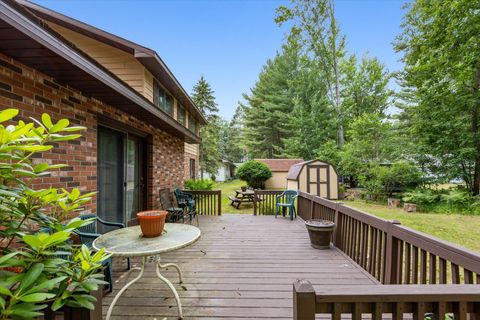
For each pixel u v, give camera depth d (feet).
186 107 31.07
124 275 9.78
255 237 15.46
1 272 2.97
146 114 15.11
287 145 67.05
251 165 51.21
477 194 30.42
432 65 30.78
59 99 9.44
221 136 108.99
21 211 3.59
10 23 5.63
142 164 18.56
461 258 5.13
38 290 2.73
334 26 51.52
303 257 11.79
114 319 6.87
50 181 8.93
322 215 15.96
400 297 3.42
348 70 57.21
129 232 8.09
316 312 3.40
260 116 79.82
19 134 3.14
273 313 7.14
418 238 6.63
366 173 38.93
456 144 31.17
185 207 21.03
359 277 9.49
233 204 34.45
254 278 9.47
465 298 3.44
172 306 7.53
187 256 11.98
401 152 36.09
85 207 10.71
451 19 28.99
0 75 7.23
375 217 9.12
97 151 12.58
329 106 59.31
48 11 17.11
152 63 18.80
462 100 29.63
